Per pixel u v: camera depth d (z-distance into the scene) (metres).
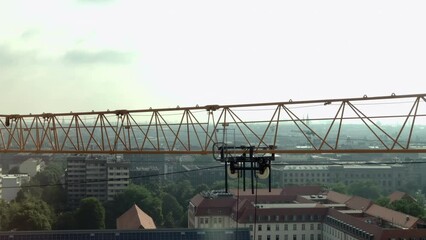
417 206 117.00
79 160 177.25
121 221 117.19
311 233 113.19
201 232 91.50
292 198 133.88
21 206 116.88
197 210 124.38
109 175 177.62
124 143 43.97
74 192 177.25
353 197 126.88
